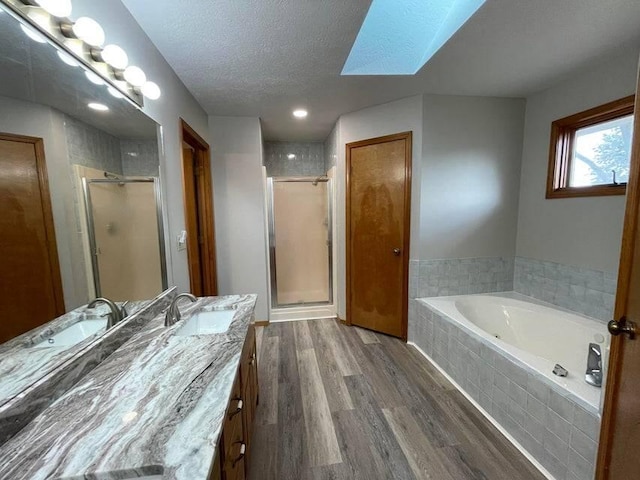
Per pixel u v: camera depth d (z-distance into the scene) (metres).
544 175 2.46
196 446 0.66
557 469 1.33
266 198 3.46
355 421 1.73
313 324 3.27
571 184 2.34
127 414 0.77
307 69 1.97
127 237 1.34
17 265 0.79
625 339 0.96
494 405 1.71
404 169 2.64
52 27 0.90
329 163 3.64
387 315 2.92
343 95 2.45
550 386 1.36
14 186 0.78
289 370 2.31
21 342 0.78
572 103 2.20
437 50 1.80
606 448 1.04
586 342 1.97
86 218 1.08
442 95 2.50
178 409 0.79
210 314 1.72
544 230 2.48
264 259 3.17
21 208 0.81
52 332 0.90
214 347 1.17
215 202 3.01
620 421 0.98
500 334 2.45
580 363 1.98
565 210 2.29
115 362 1.05
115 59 1.14
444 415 1.78
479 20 1.50
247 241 3.12
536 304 2.41
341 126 2.96
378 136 2.74
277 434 1.64
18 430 0.72
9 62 0.77
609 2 1.37
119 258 1.28
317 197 3.84
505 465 1.43
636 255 0.93
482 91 2.44
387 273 2.86
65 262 0.97
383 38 2.00
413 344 2.73
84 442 0.67
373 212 2.88
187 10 1.38
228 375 0.96
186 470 0.60
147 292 1.50
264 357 2.52
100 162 1.15
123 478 0.60
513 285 2.80
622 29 1.59
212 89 2.25
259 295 3.21
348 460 1.46
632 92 1.84
